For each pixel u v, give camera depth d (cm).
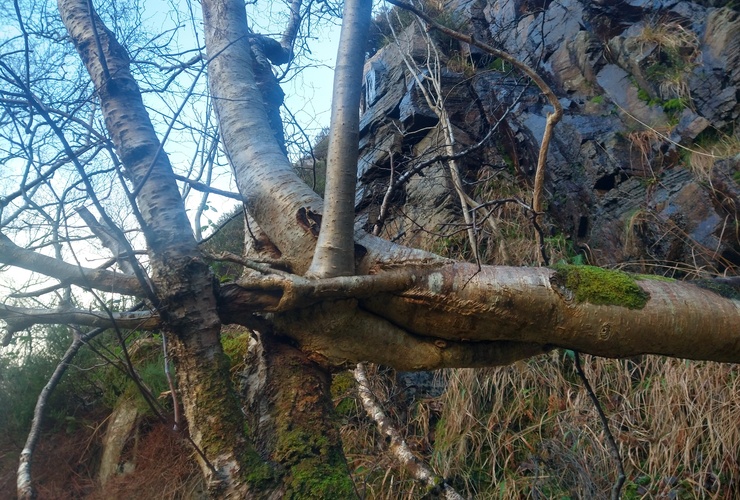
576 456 317
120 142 182
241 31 247
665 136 409
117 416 459
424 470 254
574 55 490
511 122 484
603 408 343
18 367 521
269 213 207
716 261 354
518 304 178
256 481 157
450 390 377
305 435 172
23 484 165
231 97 232
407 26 619
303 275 191
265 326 186
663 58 442
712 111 402
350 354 183
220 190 216
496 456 346
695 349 182
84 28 201
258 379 193
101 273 168
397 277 180
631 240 389
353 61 191
